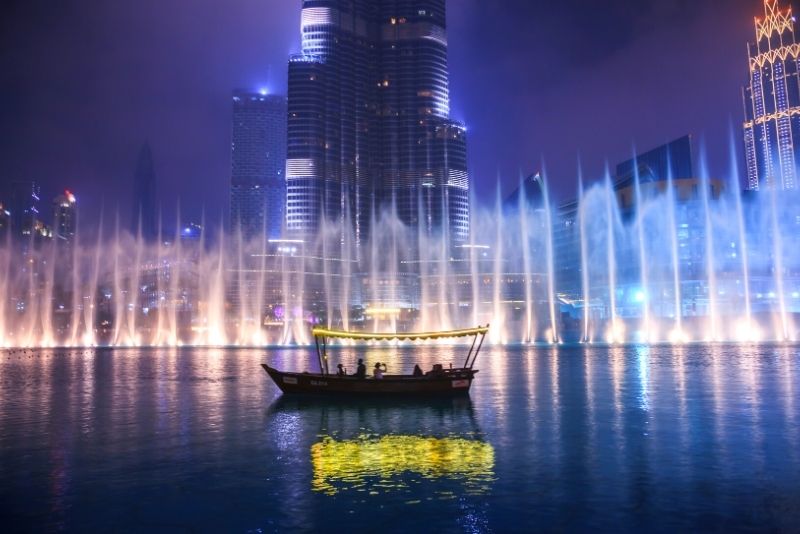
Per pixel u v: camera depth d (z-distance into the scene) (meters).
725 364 78.25
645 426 35.59
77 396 52.38
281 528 19.59
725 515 20.23
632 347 126.19
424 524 19.72
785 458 27.56
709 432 33.59
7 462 28.20
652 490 22.95
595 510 20.81
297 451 30.08
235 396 51.72
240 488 23.72
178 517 20.66
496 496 22.41
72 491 23.59
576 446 30.50
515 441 31.86
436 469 26.23
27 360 101.69
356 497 22.47
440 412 41.94
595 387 55.25
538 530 19.12
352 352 125.50
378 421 38.59
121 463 27.94
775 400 45.44
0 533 19.36
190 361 98.19
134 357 109.69
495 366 80.50
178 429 36.25
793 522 19.56
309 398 49.59
